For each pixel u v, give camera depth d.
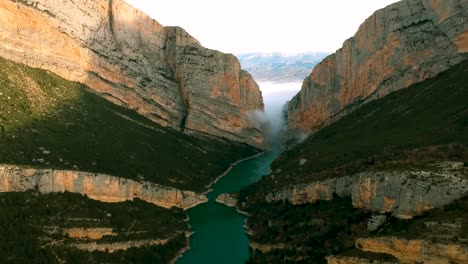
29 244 118.94
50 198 141.62
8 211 128.38
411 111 192.12
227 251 149.12
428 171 114.94
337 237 123.19
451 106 176.50
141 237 144.00
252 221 170.12
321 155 185.38
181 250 149.50
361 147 172.50
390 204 116.50
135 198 170.50
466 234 93.50
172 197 187.12
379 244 101.31
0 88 181.62
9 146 156.75
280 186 181.75
